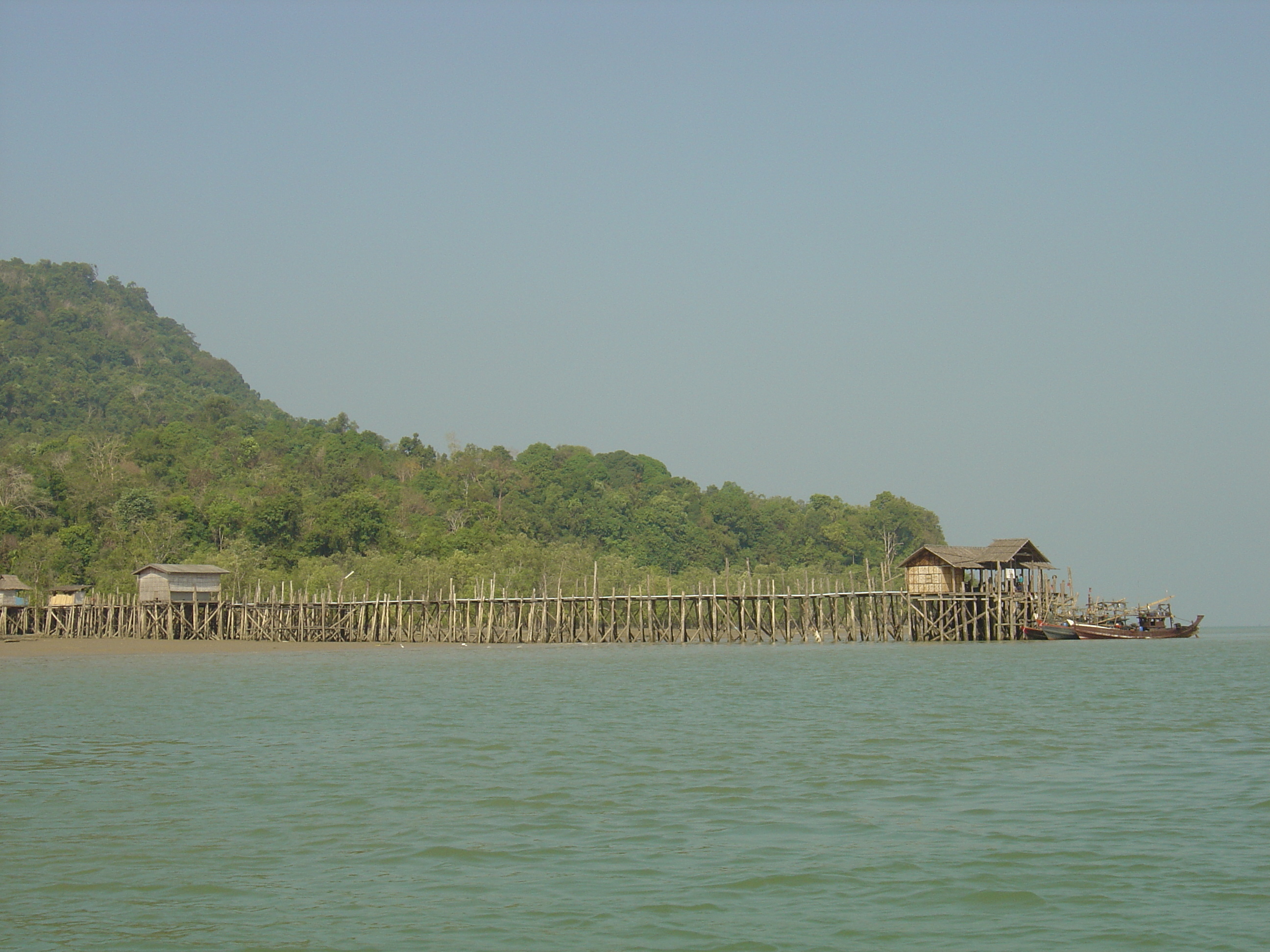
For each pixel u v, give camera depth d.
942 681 65.19
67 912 21.16
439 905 21.48
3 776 33.66
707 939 19.69
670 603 107.06
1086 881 22.80
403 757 36.94
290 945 19.52
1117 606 118.56
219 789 31.58
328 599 112.88
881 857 24.44
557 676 70.06
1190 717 47.25
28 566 138.62
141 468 189.00
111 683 65.31
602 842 25.73
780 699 54.84
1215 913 20.89
